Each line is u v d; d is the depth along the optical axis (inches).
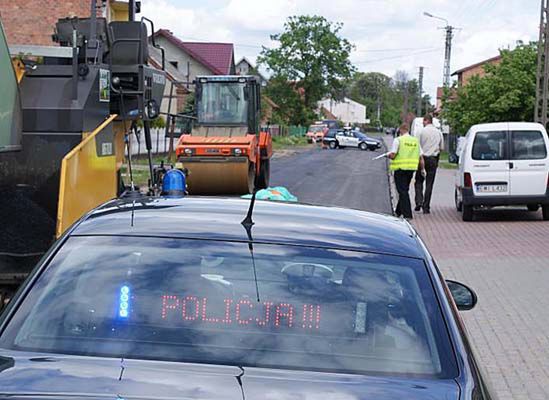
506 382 304.3
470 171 772.0
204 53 3474.4
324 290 157.4
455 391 138.3
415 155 777.6
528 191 767.7
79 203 332.8
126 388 130.4
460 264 547.5
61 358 140.7
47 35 1541.6
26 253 337.1
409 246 174.7
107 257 162.2
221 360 142.2
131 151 437.7
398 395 134.6
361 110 6801.2
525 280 493.4
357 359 145.3
